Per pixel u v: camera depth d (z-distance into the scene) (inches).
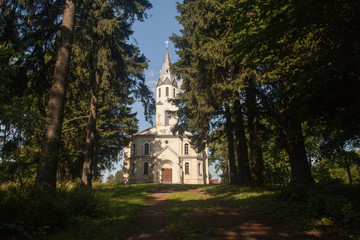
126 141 1214.3
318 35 273.4
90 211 286.4
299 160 445.7
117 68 622.2
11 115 215.6
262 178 587.5
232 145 779.4
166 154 1809.8
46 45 444.8
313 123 316.8
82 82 521.7
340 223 212.1
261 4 243.3
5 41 379.9
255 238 208.1
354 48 229.0
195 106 716.7
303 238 197.0
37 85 425.1
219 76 561.9
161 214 340.2
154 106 789.9
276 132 527.5
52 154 323.3
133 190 668.7
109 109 1030.4
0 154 273.0
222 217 295.6
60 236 200.2
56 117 360.2
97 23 537.3
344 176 955.3
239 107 673.6
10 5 386.0
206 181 2012.8
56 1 461.7
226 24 503.8
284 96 330.0
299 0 184.2
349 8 216.4
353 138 355.3
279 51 306.5
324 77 243.1
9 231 189.0
